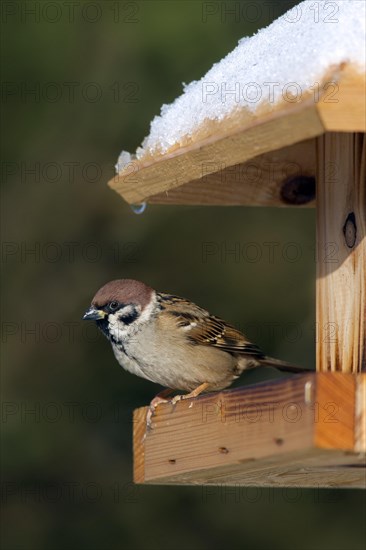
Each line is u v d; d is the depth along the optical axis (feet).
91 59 46.70
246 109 21.01
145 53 46.19
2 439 45.37
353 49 19.31
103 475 45.70
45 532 44.96
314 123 18.89
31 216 47.01
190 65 46.09
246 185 27.32
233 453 20.97
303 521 44.70
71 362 46.88
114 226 47.29
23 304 47.03
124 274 47.09
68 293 47.11
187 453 22.68
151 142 24.99
